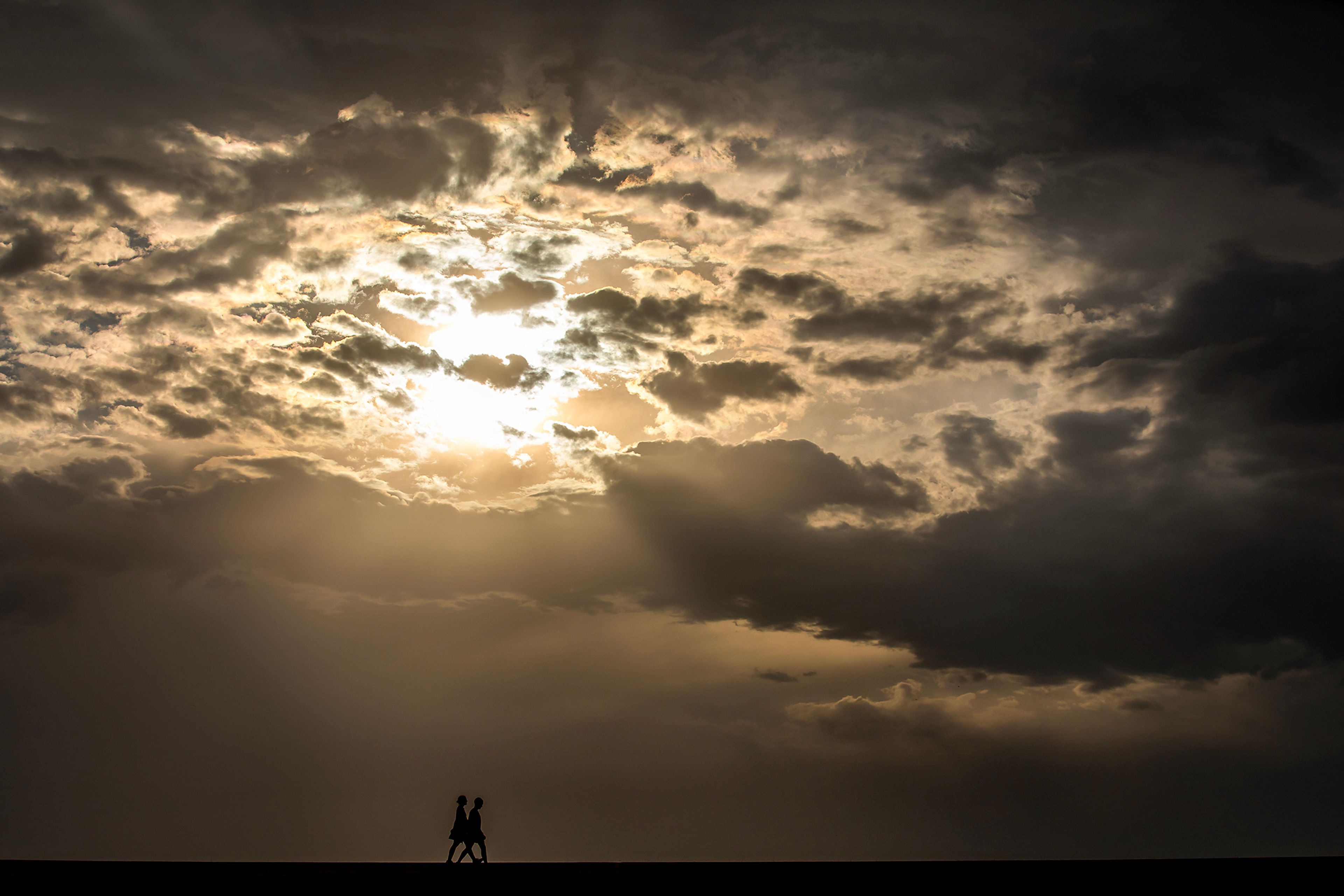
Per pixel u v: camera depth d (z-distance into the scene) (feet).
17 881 87.92
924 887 97.76
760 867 110.32
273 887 87.51
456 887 90.48
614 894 89.35
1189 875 107.86
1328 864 114.73
